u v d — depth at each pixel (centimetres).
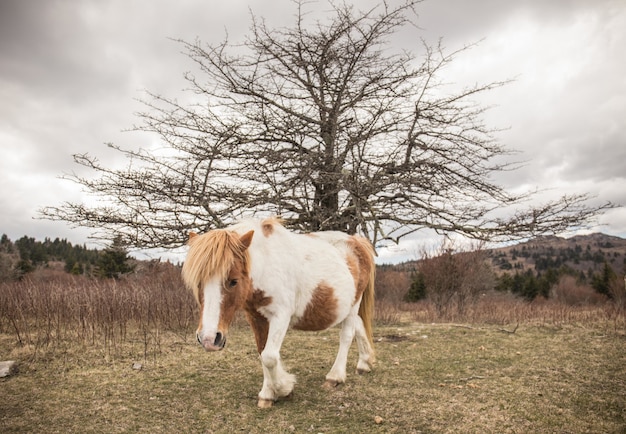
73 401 405
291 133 778
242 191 746
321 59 813
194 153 720
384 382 471
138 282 1116
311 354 605
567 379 472
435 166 770
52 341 616
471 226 785
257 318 403
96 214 689
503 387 446
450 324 946
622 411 373
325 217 764
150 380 471
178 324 783
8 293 805
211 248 327
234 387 452
